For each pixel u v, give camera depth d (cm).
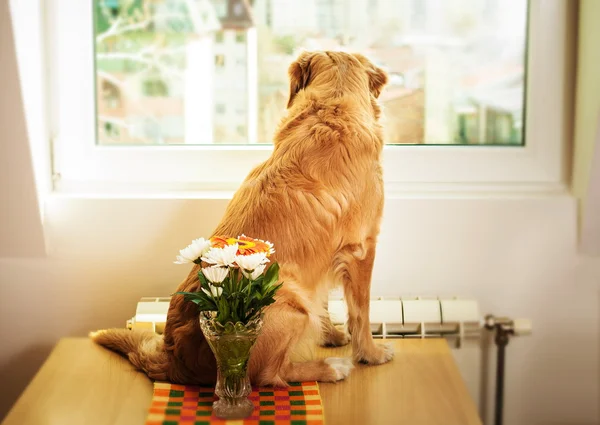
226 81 203
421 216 194
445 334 188
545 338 201
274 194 156
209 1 200
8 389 198
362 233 162
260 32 201
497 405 197
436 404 146
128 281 194
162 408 142
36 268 193
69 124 196
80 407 143
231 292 135
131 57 201
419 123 205
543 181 201
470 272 197
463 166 200
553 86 198
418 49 202
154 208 191
